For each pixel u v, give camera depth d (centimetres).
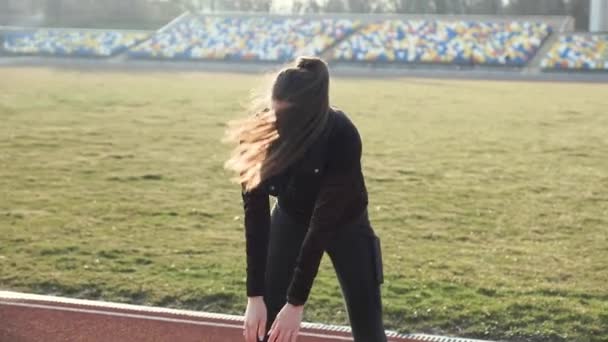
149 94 2386
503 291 612
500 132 1650
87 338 488
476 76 3619
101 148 1341
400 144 1461
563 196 1018
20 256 692
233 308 573
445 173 1170
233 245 749
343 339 500
